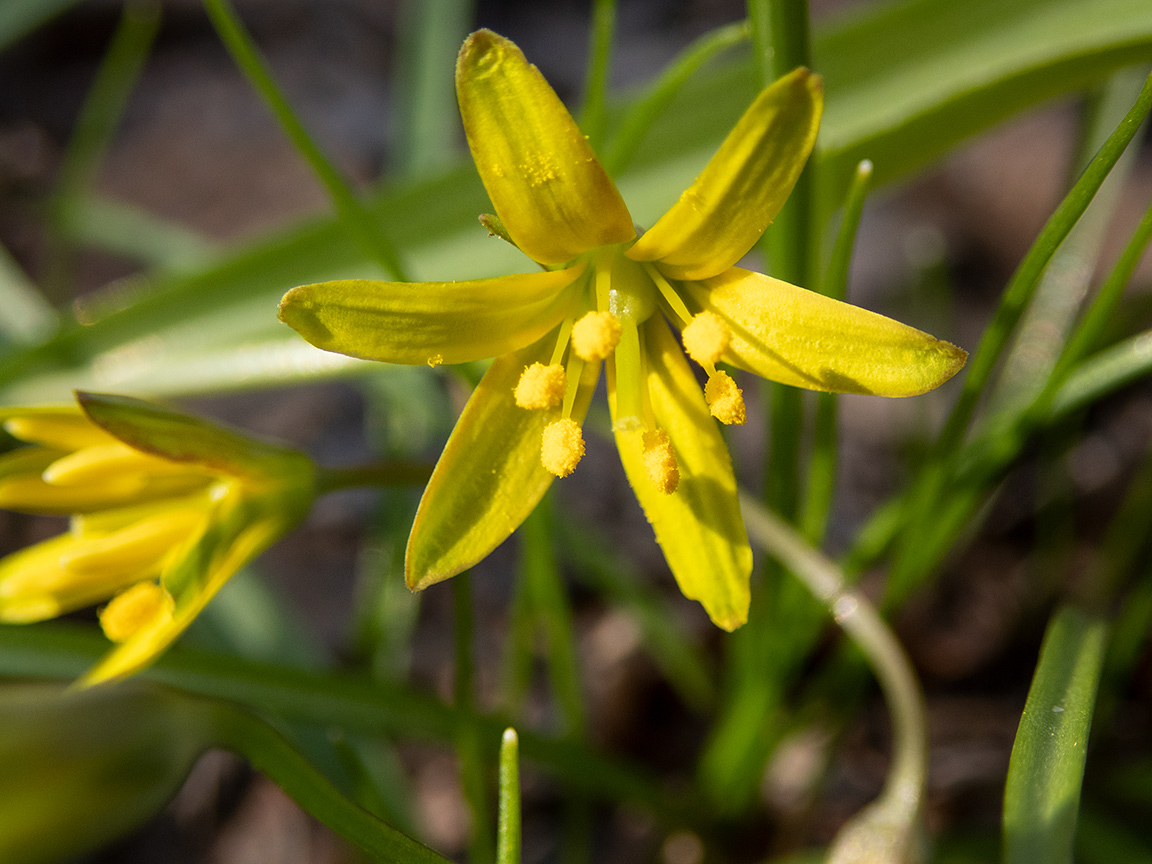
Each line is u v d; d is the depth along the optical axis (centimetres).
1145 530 10
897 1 9
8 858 6
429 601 12
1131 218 14
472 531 6
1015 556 12
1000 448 8
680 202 6
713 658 12
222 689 8
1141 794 9
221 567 7
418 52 13
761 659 9
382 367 9
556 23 20
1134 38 8
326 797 7
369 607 11
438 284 6
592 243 6
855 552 9
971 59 9
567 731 9
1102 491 12
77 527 7
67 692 7
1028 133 16
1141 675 11
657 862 10
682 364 7
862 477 13
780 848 10
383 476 8
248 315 10
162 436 7
